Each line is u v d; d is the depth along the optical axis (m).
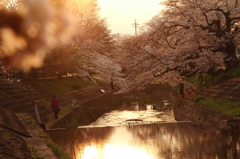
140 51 32.12
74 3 14.68
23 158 6.86
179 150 10.39
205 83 36.41
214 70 32.94
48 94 31.88
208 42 31.23
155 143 12.04
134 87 32.28
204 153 9.71
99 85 65.19
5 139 8.12
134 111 40.03
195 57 30.89
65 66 15.47
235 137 12.31
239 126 15.25
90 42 20.89
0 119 11.52
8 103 20.03
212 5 30.14
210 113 22.55
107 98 47.81
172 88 54.78
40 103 25.06
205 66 30.91
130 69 32.28
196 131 14.65
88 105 34.88
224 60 32.41
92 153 10.45
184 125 17.30
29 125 13.61
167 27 31.36
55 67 14.83
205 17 31.06
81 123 27.89
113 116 36.00
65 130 17.11
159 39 32.56
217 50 32.12
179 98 35.69
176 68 31.47
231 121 17.28
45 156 7.90
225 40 30.92
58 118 21.56
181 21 31.69
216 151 9.95
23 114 16.73
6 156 6.23
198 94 33.78
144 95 64.69
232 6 30.23
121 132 15.74
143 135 14.31
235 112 19.02
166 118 31.95
